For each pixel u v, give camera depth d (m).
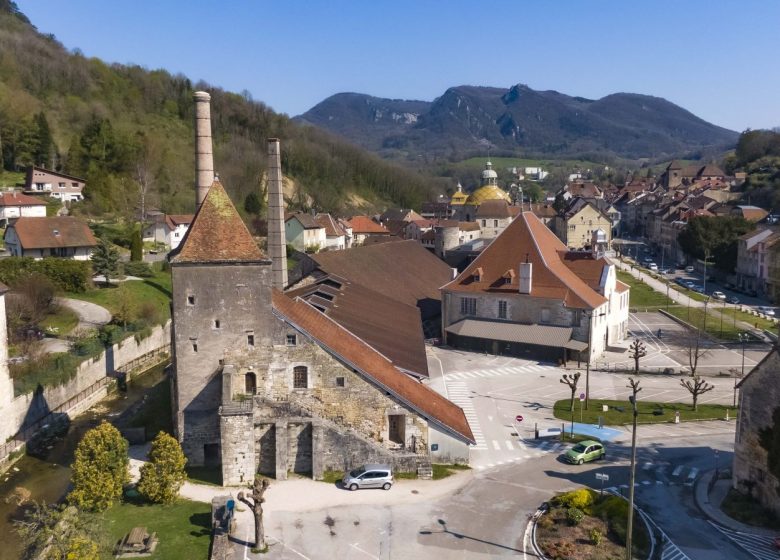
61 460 62.78
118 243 148.62
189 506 48.75
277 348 55.62
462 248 146.38
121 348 90.12
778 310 132.88
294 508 48.84
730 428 68.38
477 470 56.94
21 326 83.38
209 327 55.00
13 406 64.69
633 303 140.00
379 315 82.81
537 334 93.62
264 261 54.66
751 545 44.16
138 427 62.62
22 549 44.03
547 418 71.00
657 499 51.31
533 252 98.44
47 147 194.00
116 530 44.88
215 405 55.50
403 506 49.56
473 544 44.22
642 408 74.38
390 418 58.44
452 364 91.94
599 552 42.62
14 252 125.38
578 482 54.47
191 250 54.56
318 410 56.31
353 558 42.25
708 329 114.88
